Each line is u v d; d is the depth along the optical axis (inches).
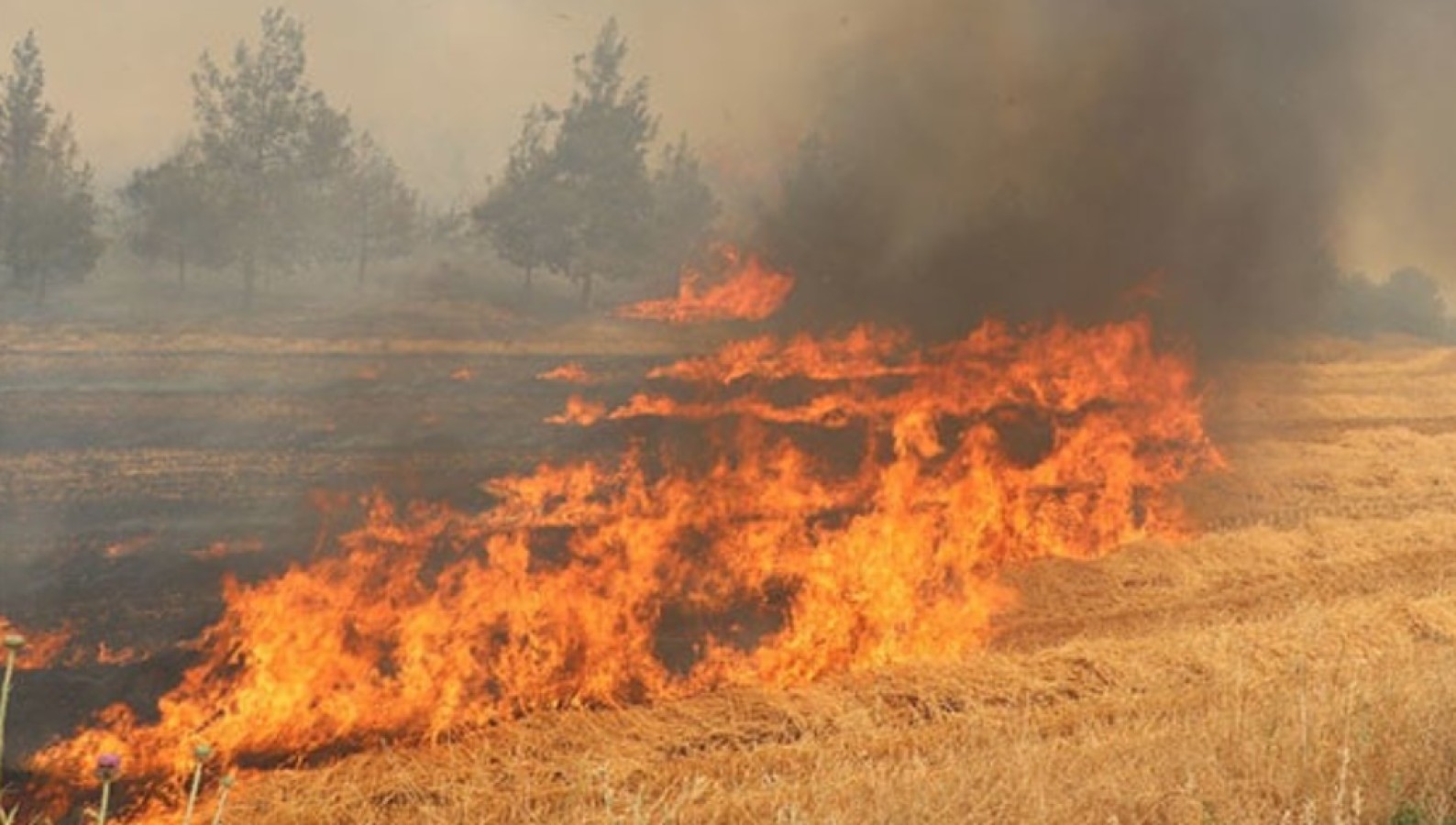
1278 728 287.9
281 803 271.6
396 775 287.4
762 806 265.0
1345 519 585.9
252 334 1093.1
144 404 755.4
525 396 830.5
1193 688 358.9
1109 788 257.9
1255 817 240.2
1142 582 470.3
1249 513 596.7
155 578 424.2
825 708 335.9
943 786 260.1
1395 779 243.8
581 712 331.3
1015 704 345.1
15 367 873.5
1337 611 431.8
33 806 270.7
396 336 1111.0
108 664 346.0
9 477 560.4
